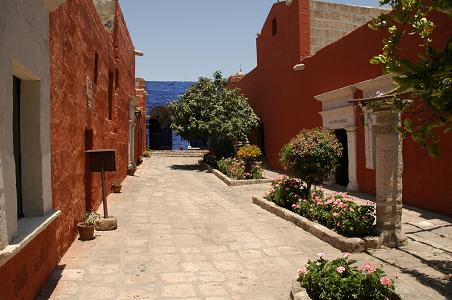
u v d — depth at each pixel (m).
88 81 8.70
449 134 8.80
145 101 32.66
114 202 11.77
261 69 22.72
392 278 5.05
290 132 18.36
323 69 14.85
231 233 7.99
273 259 6.30
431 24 3.43
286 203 10.04
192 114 21.98
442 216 8.86
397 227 6.87
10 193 3.71
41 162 4.86
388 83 10.46
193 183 16.67
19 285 3.93
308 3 17.09
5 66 3.61
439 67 2.08
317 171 9.42
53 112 5.59
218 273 5.66
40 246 4.78
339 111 13.25
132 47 20.70
